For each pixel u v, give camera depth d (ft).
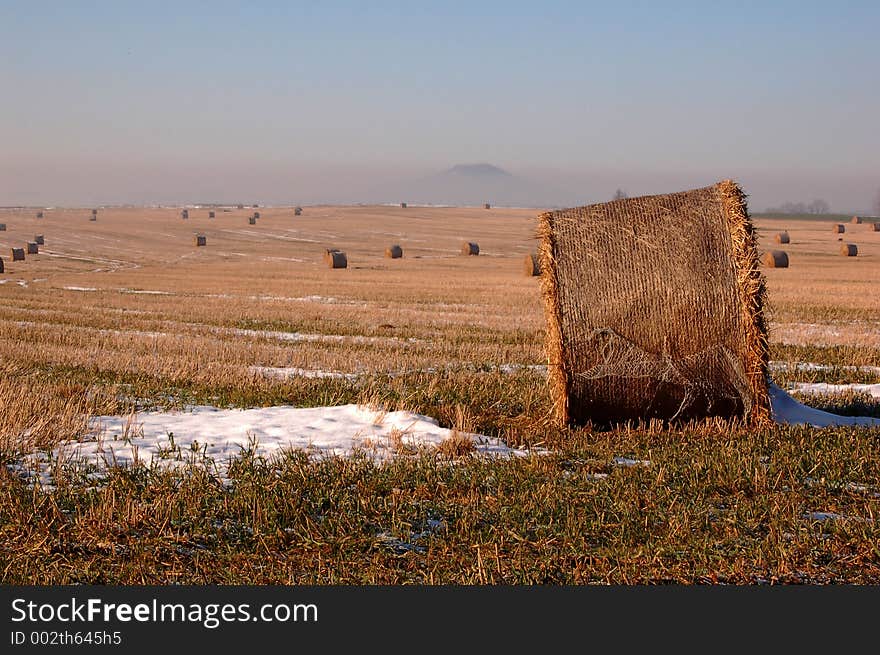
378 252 253.03
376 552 22.04
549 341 37.58
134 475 28.45
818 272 167.63
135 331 78.84
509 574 20.83
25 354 58.90
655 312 36.55
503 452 32.96
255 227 349.20
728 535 22.68
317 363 58.29
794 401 41.19
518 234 331.98
